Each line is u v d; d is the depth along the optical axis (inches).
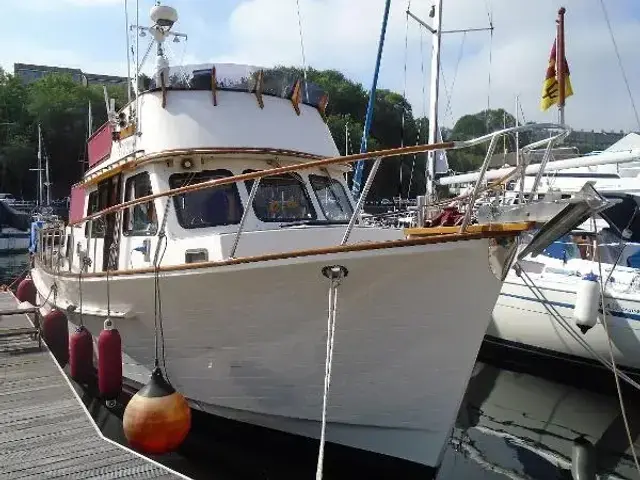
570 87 577.0
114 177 305.9
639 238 427.5
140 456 202.8
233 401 241.6
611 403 359.6
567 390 385.4
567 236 426.9
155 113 272.7
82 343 298.8
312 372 220.5
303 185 275.9
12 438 216.2
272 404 234.2
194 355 240.5
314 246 233.1
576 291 379.9
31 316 421.1
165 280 228.4
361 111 2194.9
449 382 210.5
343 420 224.8
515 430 315.3
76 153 2293.3
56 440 215.0
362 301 200.7
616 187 482.6
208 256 228.4
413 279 193.5
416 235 204.8
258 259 203.0
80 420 233.8
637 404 356.8
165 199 256.2
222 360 234.1
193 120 266.7
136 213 281.9
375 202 1446.9
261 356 225.0
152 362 260.1
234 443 253.9
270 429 244.7
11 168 2166.6
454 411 215.0
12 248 1563.7
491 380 407.2
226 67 277.1
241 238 223.8
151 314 244.8
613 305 365.7
